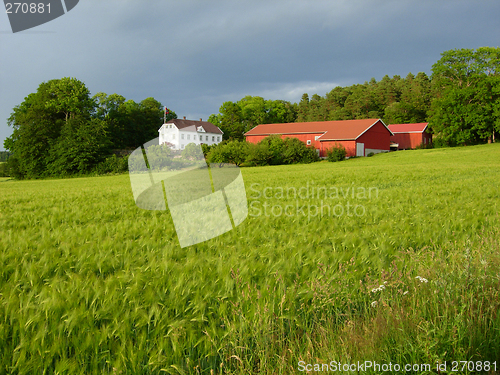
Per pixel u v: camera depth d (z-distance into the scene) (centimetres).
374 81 14438
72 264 428
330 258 418
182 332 260
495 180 1747
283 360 233
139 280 338
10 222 871
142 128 8656
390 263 385
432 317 269
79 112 6391
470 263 328
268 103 10225
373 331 253
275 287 325
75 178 5103
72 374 228
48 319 272
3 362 242
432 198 1109
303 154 5209
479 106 5503
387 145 5828
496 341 238
